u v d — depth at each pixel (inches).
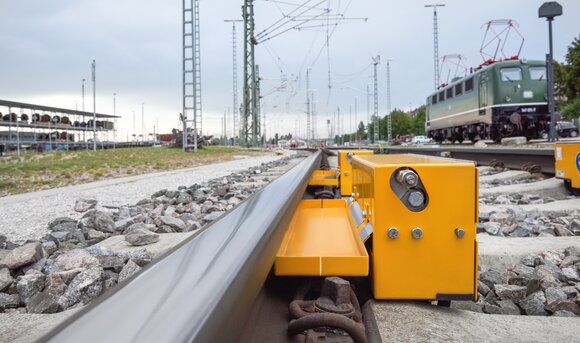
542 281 150.1
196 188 432.8
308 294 108.8
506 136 1096.2
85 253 162.4
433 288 105.9
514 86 1056.2
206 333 45.7
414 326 96.4
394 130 4751.5
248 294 66.6
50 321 117.6
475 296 105.6
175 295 51.1
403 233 105.8
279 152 1715.1
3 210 329.1
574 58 2037.4
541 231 229.8
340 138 4997.5
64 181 619.5
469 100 1238.9
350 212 161.0
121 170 792.9
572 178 365.4
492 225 229.5
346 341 81.8
